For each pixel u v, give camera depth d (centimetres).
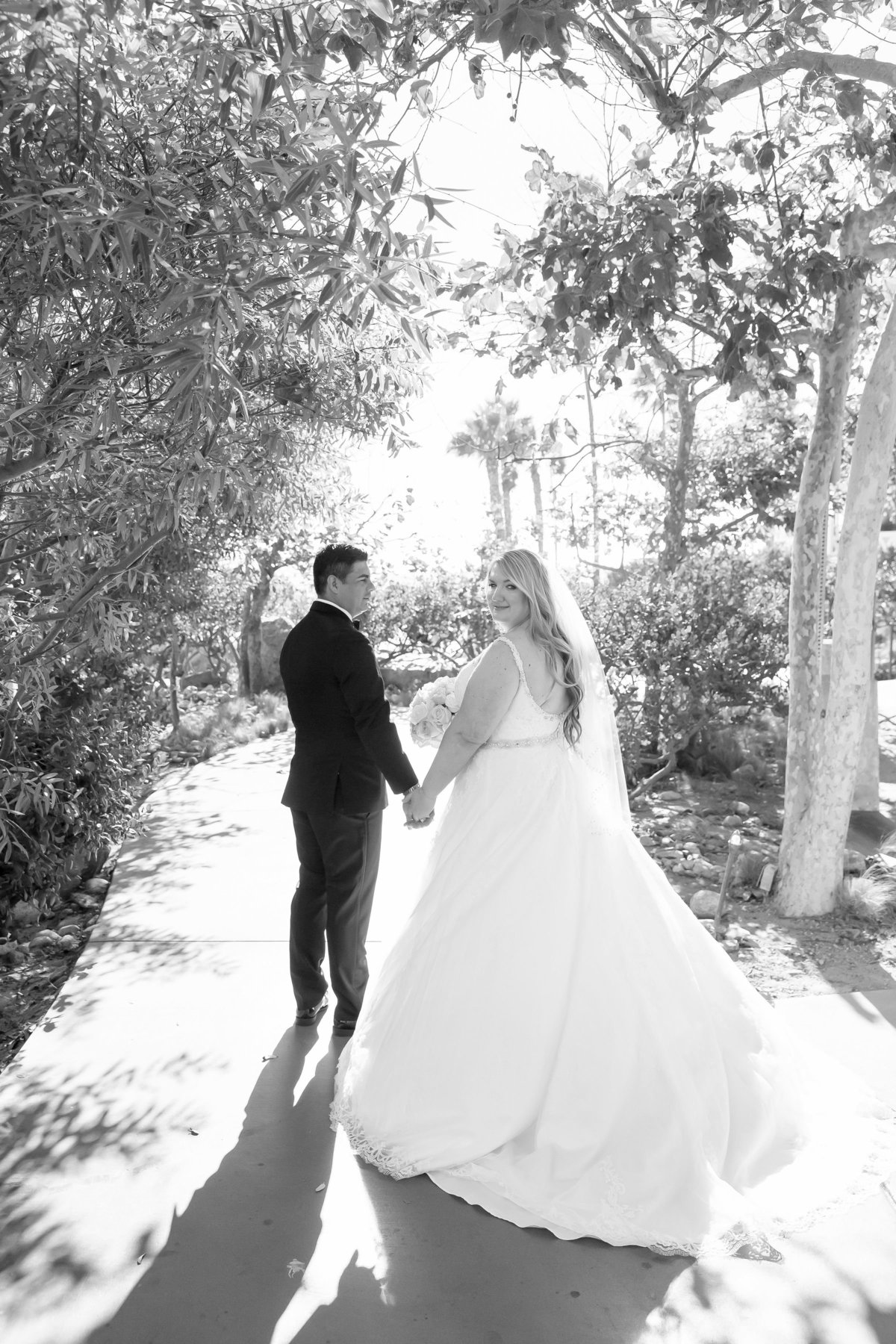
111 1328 237
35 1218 277
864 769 749
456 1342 232
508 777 323
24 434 285
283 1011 407
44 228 229
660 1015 302
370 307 284
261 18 231
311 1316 241
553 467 642
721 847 658
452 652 1275
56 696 527
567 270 398
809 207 448
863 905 520
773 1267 255
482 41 246
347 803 367
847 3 357
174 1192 289
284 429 440
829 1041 376
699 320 518
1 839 444
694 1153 283
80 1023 396
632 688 821
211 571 785
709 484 1361
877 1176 291
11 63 213
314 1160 305
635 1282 251
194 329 243
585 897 313
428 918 328
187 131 253
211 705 1341
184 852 641
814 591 526
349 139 221
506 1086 298
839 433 514
